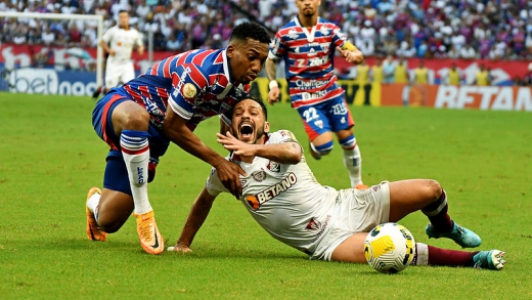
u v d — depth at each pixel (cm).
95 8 7475
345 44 2334
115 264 1288
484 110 6397
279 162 1300
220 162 1341
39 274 1200
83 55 6047
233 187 1348
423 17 8062
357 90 6788
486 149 3612
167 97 1437
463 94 6700
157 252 1387
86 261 1305
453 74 6956
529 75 6881
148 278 1197
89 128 3781
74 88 6041
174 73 1376
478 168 2977
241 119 1355
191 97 1320
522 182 2648
